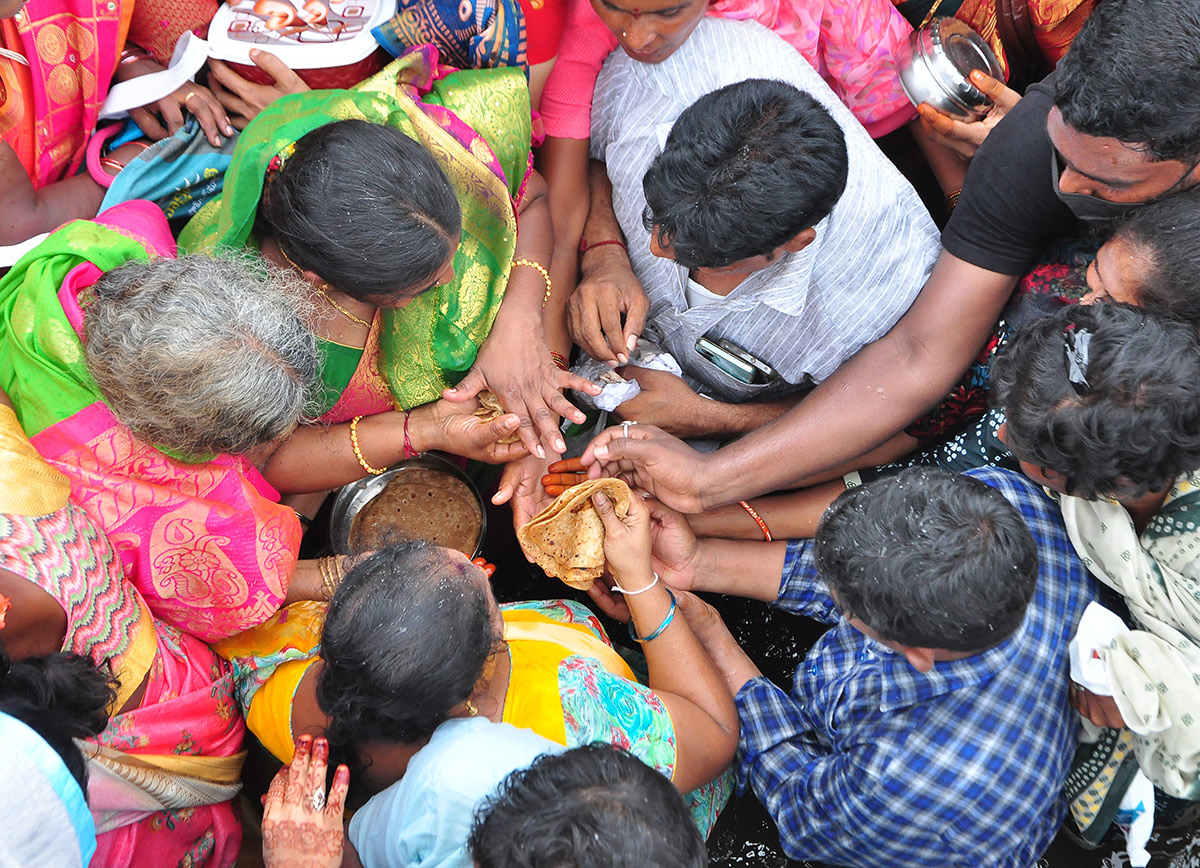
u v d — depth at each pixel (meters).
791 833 2.04
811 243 2.07
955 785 1.83
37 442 1.71
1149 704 1.71
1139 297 1.78
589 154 2.52
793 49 2.25
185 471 1.76
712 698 2.05
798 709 2.15
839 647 2.09
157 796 1.79
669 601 2.09
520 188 2.30
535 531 2.06
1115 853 2.24
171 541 1.78
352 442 2.14
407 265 1.72
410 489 2.41
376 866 1.63
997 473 2.07
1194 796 1.78
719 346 2.42
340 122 1.76
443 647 1.55
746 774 2.20
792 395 2.61
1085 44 1.64
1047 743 1.86
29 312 1.71
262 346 1.64
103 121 2.17
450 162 2.03
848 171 2.03
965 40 2.48
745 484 2.21
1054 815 2.05
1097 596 1.96
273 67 2.08
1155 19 1.56
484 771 1.52
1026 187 1.98
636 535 2.03
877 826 1.89
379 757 1.74
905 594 1.65
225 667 2.01
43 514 1.60
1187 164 1.66
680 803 1.40
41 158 2.05
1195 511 1.76
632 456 2.17
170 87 2.11
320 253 1.70
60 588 1.58
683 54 2.17
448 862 1.50
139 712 1.73
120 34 2.04
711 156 1.80
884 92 2.54
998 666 1.84
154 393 1.60
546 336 2.39
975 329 2.18
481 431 2.10
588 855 1.26
